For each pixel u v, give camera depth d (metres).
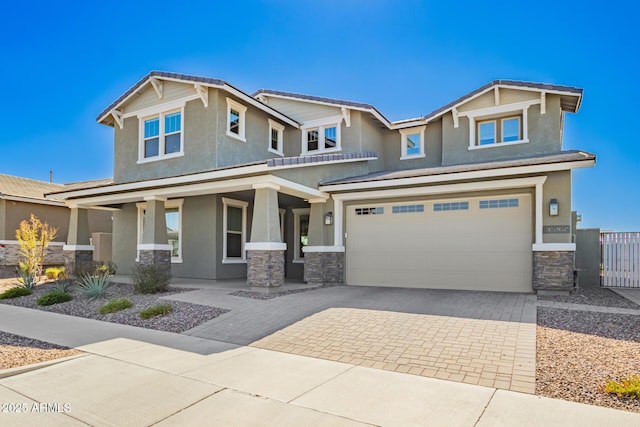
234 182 12.18
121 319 9.37
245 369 5.95
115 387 5.29
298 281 15.73
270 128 17.42
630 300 10.42
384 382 5.36
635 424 4.07
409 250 13.30
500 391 4.98
